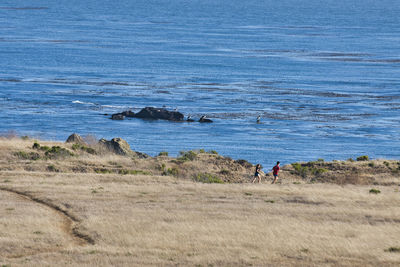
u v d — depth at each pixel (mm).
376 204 98062
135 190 106000
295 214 89688
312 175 139750
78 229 79250
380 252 69812
